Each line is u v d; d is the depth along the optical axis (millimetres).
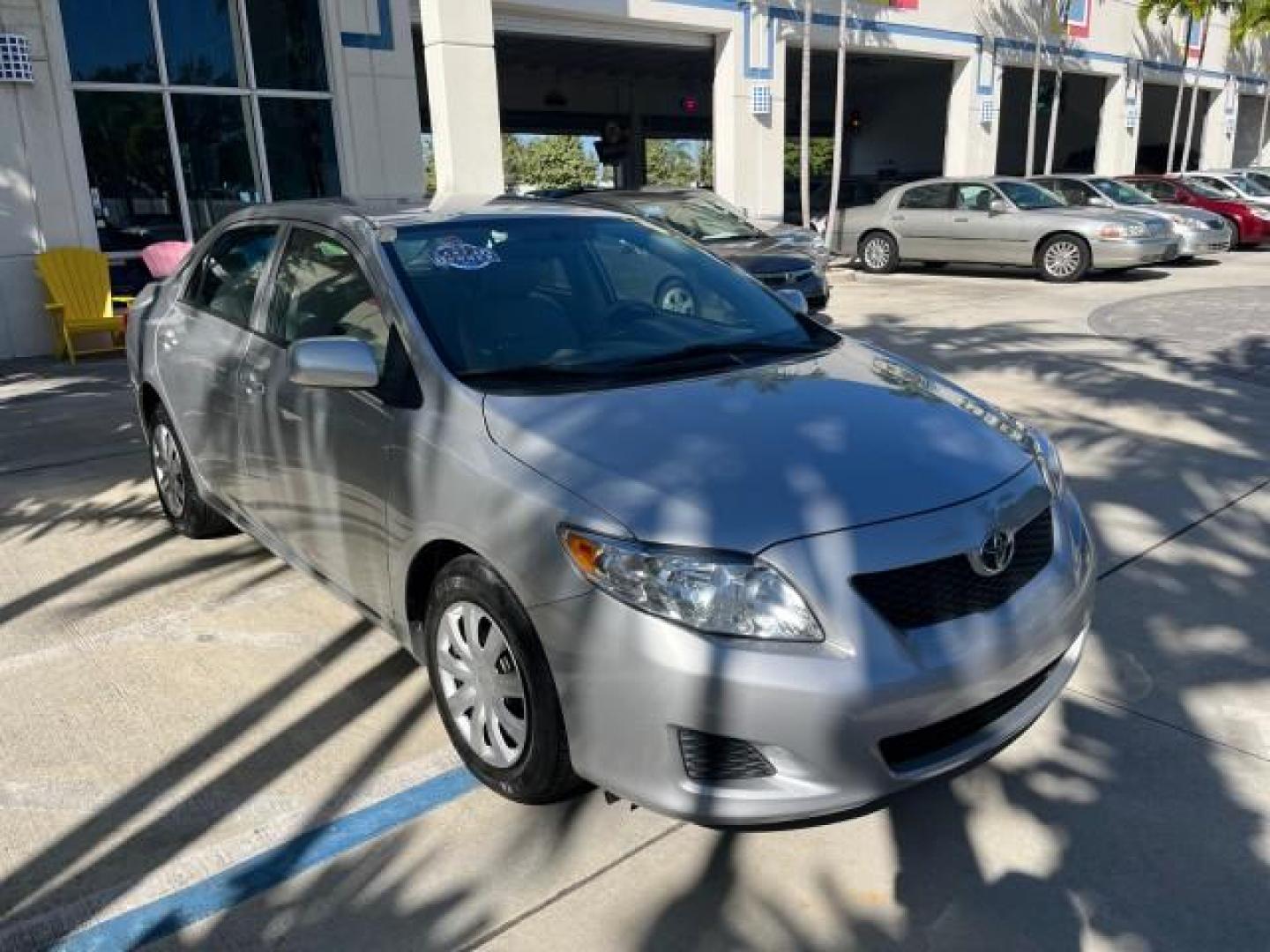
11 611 4211
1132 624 3951
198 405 4309
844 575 2398
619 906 2559
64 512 5398
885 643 2383
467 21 13164
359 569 3389
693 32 17141
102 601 4289
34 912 2562
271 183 11719
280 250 4031
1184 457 5961
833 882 2633
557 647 2529
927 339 9820
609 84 30609
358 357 3074
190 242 11172
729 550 2385
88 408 7762
